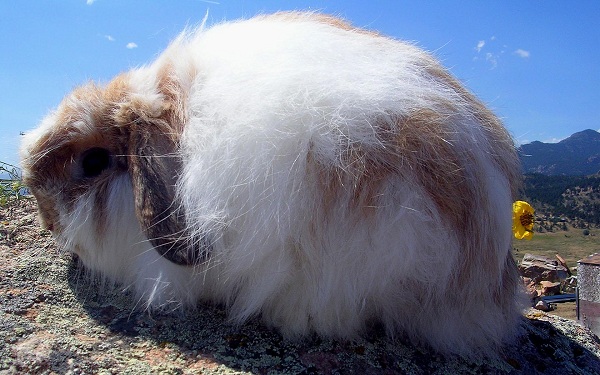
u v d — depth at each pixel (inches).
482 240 12.1
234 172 11.7
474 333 12.8
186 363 10.6
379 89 11.6
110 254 13.6
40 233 15.7
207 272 12.7
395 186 11.1
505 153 13.5
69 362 10.0
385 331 12.7
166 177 12.2
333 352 11.7
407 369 11.6
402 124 11.4
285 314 12.2
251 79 12.1
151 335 11.5
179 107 13.1
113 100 13.7
